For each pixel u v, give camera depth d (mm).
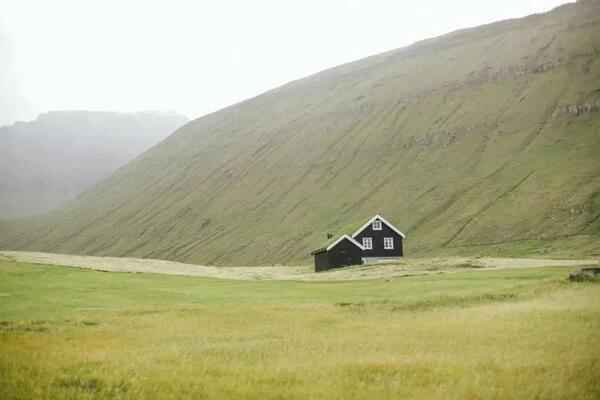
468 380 19250
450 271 81250
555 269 70375
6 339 29391
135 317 39938
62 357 24359
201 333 32062
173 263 126562
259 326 34594
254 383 19766
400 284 63969
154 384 19719
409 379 19906
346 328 32656
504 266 86000
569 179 189250
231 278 88312
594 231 158375
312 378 20297
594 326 28578
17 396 18375
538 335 26969
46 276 72750
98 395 18625
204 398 18203
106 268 94000
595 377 19625
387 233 123062
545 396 17828
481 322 31234
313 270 128000
